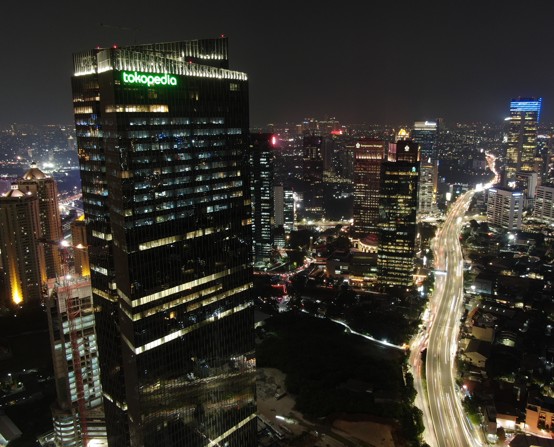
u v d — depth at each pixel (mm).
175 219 189750
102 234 191750
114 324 198375
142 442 196625
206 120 194125
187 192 192250
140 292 183125
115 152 169500
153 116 175500
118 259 183750
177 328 199500
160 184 182125
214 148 199625
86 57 179875
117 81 163250
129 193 173000
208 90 192875
